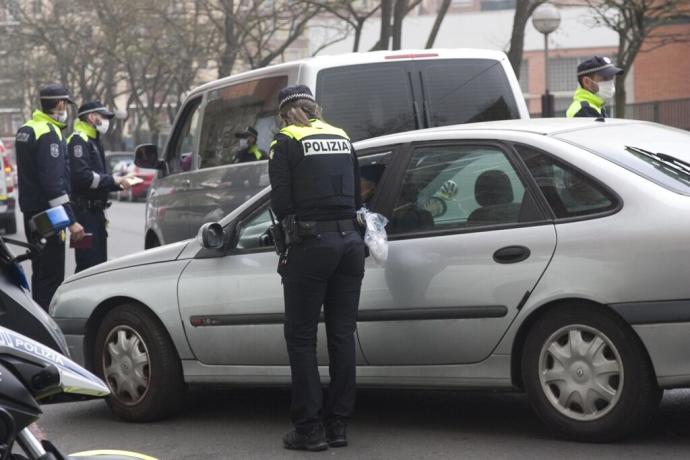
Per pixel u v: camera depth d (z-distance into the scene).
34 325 8.98
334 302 13.94
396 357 14.18
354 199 13.95
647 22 52.59
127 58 104.19
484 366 13.71
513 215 13.61
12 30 112.44
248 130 22.50
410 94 20.95
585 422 13.16
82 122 23.94
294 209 13.69
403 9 54.19
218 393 17.83
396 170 14.66
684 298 12.39
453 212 14.08
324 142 13.73
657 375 12.60
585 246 12.95
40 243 9.58
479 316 13.58
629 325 12.70
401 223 14.37
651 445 13.24
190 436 15.05
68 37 111.19
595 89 21.34
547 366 13.40
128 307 15.93
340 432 14.02
